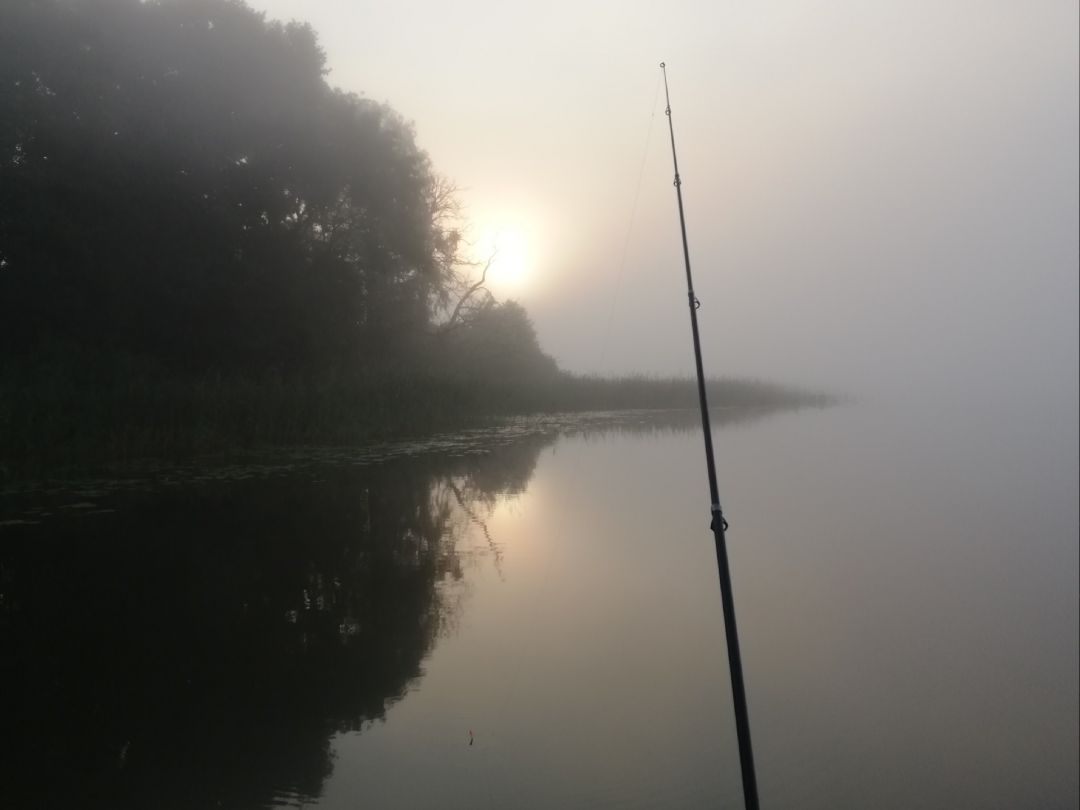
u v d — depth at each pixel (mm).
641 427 25078
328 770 3891
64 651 5465
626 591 6883
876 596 6777
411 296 30656
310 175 24344
